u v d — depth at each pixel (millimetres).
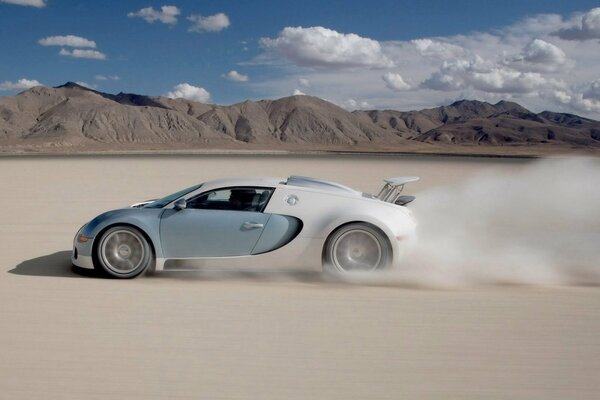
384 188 7277
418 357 4012
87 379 3592
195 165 43875
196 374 3678
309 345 4254
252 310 5207
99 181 24594
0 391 3416
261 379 3602
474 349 4176
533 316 5066
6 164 46344
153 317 4965
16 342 4293
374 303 5492
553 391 3447
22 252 8359
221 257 6555
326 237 6453
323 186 6922
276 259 6523
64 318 4926
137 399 3305
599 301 5602
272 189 6723
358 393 3400
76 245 6688
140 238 6551
